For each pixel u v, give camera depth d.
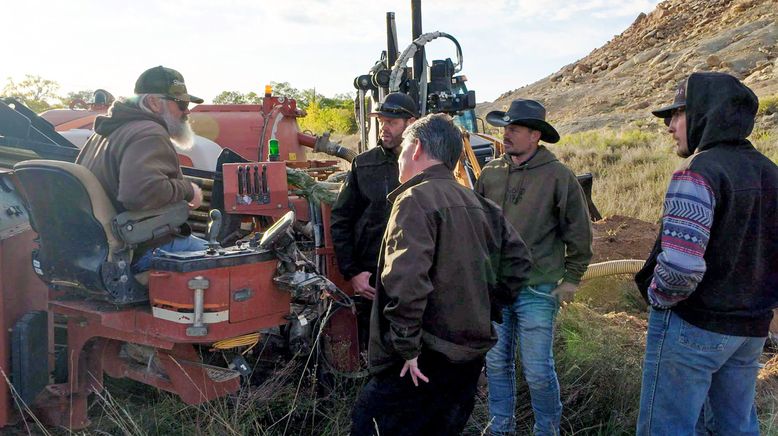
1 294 3.44
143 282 3.39
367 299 4.34
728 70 42.34
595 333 4.71
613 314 5.73
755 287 2.83
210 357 3.77
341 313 4.23
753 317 2.84
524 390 4.28
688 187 2.73
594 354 4.40
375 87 6.10
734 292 2.80
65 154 4.38
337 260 4.13
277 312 3.46
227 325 3.24
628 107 39.06
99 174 3.39
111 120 3.37
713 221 2.75
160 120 3.46
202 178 4.68
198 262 3.14
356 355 4.23
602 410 4.14
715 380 3.10
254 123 6.61
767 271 2.86
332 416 3.84
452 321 2.77
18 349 3.46
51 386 3.61
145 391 4.12
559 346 4.64
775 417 3.98
